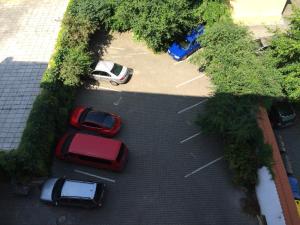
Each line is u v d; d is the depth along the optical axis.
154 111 23.95
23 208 19.88
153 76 25.52
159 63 26.17
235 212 20.34
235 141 21.14
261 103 21.77
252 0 27.59
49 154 20.94
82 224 19.66
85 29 24.22
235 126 20.20
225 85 21.56
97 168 21.33
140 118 23.59
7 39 25.92
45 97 21.05
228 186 21.14
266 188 19.73
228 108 20.80
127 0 24.44
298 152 25.34
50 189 19.83
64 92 22.48
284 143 25.56
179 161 22.00
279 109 25.28
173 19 24.39
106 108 23.91
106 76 24.33
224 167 21.80
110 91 24.67
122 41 26.98
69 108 22.84
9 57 24.95
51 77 21.78
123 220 19.92
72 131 22.61
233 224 19.98
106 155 20.58
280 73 23.39
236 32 23.31
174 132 23.11
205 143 22.69
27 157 19.16
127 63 26.00
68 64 22.53
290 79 23.28
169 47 26.28
